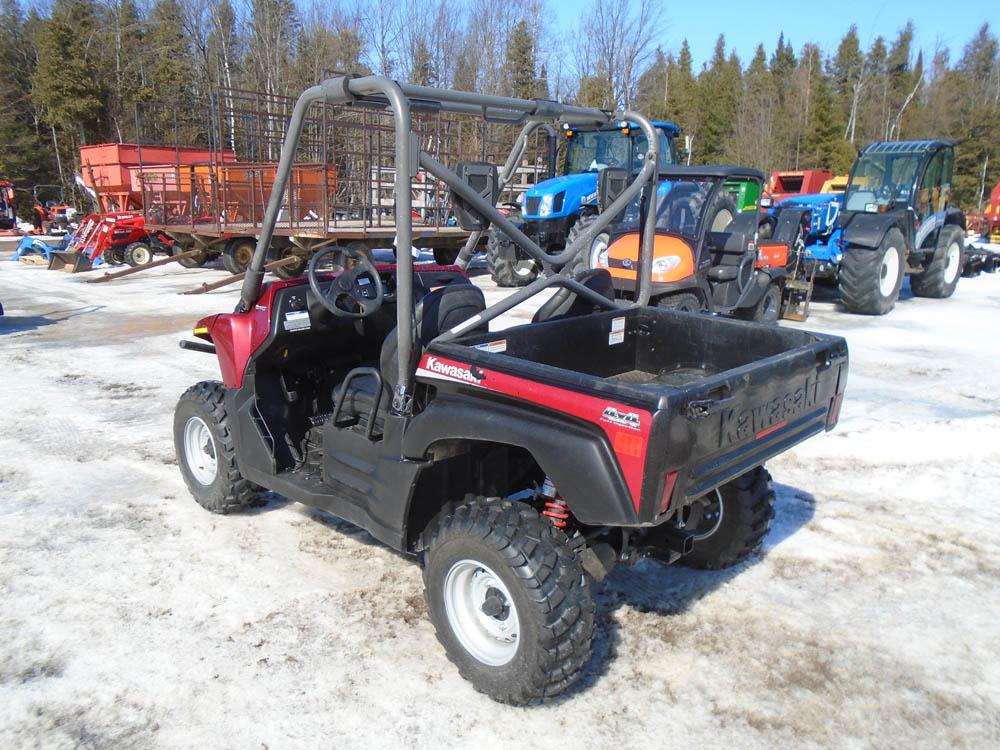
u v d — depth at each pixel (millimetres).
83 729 2615
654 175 3682
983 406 6277
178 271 15203
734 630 3211
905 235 10969
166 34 39875
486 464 3127
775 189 20375
